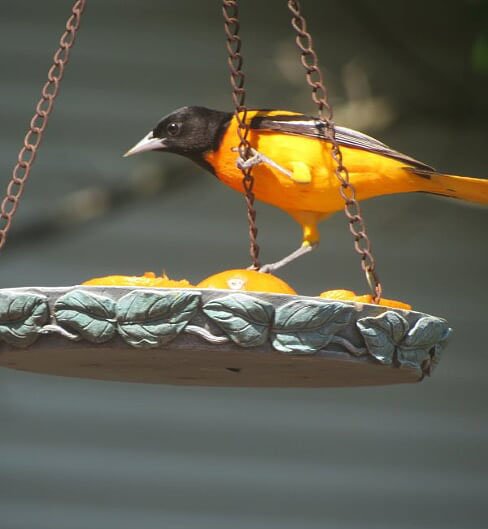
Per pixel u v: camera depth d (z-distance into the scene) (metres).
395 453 13.21
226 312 5.28
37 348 5.53
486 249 13.63
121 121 13.48
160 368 6.10
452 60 13.77
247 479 12.97
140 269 13.31
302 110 13.52
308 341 5.42
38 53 13.35
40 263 13.17
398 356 5.77
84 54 13.42
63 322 5.41
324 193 7.16
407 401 13.31
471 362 13.46
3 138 13.31
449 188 7.09
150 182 13.10
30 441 12.81
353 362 5.57
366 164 7.05
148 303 5.26
